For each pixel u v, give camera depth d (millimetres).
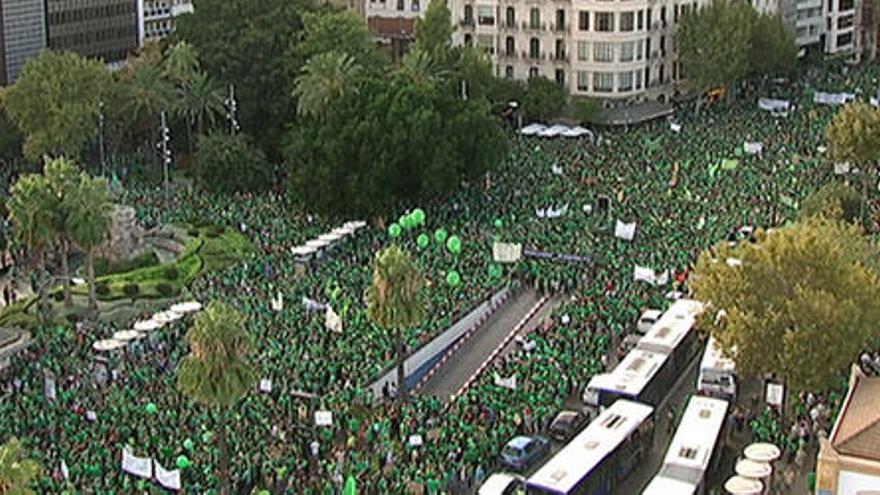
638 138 186250
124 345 106812
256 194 166875
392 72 175875
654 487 80688
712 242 132250
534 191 157125
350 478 79125
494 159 158500
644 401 96750
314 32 184750
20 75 177500
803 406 97562
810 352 90375
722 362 100188
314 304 114375
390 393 101250
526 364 101812
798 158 167750
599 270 125688
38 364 104562
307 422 92312
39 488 80125
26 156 171250
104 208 121438
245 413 92375
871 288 95938
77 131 172125
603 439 87438
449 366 109812
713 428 88750
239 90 186375
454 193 155875
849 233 110625
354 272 124812
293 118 185250
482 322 117562
